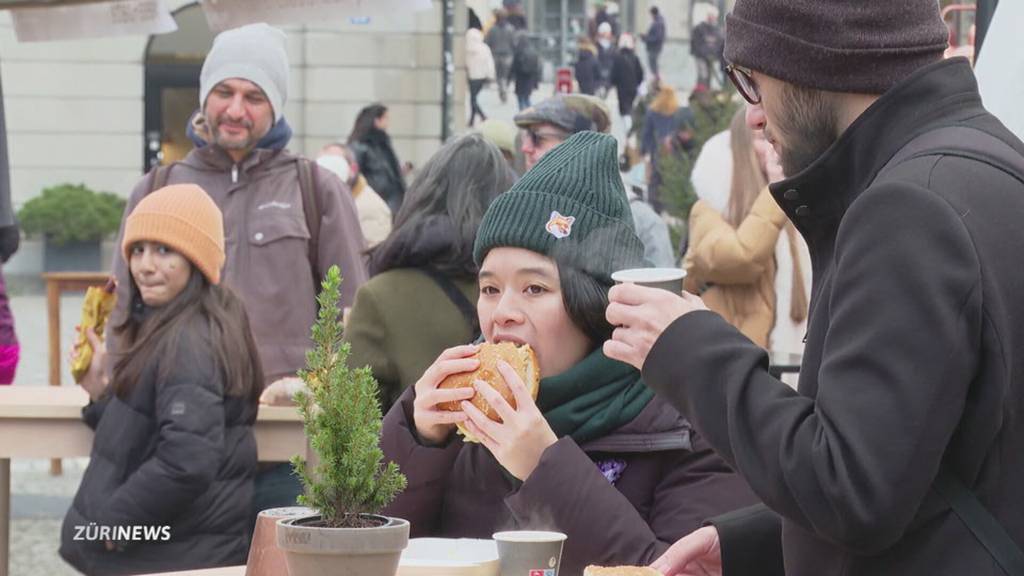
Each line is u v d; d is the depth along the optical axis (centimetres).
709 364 186
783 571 228
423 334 379
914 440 166
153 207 441
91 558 437
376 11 454
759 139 583
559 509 235
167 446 430
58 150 2694
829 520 170
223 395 441
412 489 264
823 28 184
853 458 167
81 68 2691
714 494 261
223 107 568
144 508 431
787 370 435
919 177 176
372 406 198
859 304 171
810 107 189
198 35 2706
